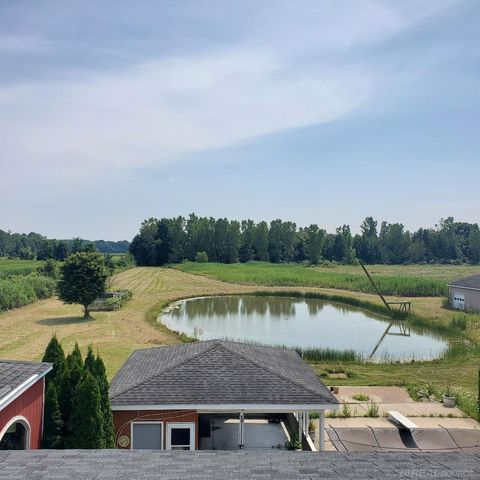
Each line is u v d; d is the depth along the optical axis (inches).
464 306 2071.9
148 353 743.7
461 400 892.0
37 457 337.1
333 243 6127.0
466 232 7224.4
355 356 1320.1
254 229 5792.3
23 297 2111.2
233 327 1813.5
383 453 351.3
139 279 3577.8
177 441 557.9
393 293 2625.5
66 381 534.0
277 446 657.0
